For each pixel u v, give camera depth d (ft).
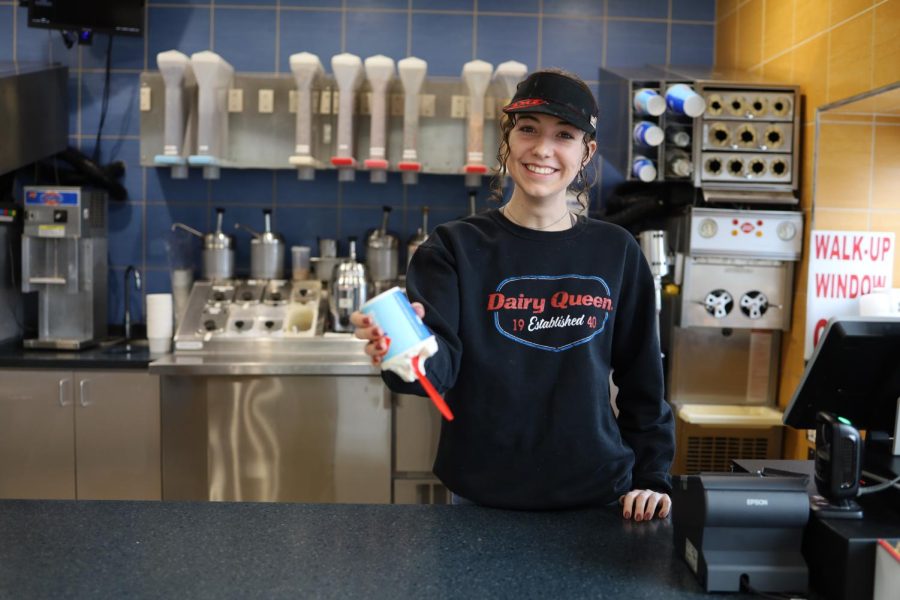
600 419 5.16
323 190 13.20
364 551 4.30
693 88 10.84
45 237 11.55
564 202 5.26
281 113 12.01
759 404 11.28
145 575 3.95
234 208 13.17
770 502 3.90
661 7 13.39
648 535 4.65
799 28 10.79
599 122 12.62
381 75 11.60
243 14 13.03
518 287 5.15
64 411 10.78
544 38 13.29
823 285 10.33
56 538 4.42
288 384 10.71
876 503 4.30
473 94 11.78
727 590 3.89
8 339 12.04
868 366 4.67
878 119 10.11
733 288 10.87
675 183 11.71
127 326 12.65
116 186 12.80
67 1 11.91
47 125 12.16
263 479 10.78
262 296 11.92
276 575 3.97
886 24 8.79
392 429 10.85
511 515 4.97
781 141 10.73
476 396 5.11
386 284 12.23
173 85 11.52
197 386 10.71
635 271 5.40
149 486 10.80
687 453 11.05
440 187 13.24
